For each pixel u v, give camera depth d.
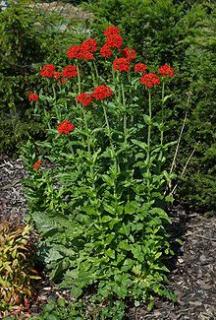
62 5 5.25
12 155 3.88
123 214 2.64
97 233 2.64
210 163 3.28
